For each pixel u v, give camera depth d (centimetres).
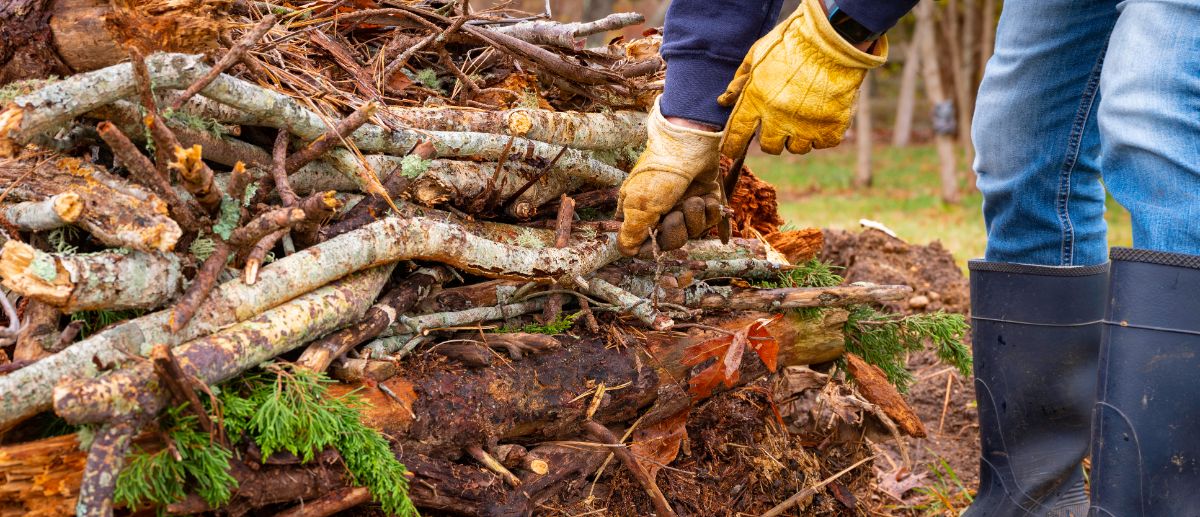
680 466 191
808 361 215
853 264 404
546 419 168
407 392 153
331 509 139
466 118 179
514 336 169
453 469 154
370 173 160
